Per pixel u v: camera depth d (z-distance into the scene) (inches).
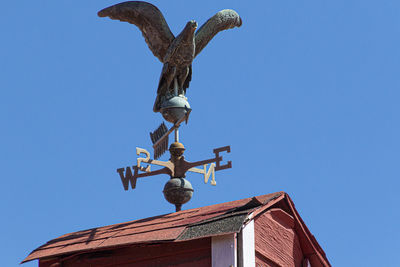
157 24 818.2
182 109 810.8
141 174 782.5
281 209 720.3
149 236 673.0
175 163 791.1
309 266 755.4
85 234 759.7
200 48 853.2
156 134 821.9
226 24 860.6
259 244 682.2
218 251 633.6
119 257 695.1
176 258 661.9
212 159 772.0
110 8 826.2
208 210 702.5
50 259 733.3
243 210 665.6
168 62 813.2
